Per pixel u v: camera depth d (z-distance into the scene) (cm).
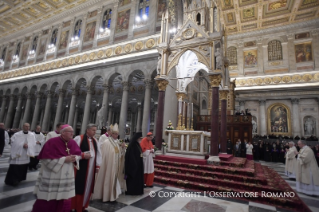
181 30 948
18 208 360
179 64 1100
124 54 1786
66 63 2173
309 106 1870
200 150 814
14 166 509
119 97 2433
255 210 408
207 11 1002
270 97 2019
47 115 2161
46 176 277
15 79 2642
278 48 2038
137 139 500
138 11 1888
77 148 311
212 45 853
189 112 1120
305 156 583
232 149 1420
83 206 357
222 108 1011
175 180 593
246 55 2159
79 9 2308
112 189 418
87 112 1842
